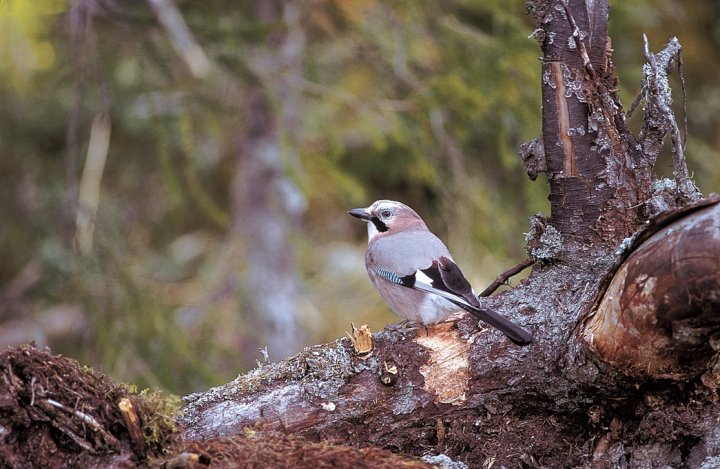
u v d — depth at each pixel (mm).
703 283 5742
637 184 7312
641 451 6707
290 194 16031
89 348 11945
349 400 6855
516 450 6988
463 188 12984
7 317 16094
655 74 7031
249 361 14953
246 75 12500
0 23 11977
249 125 15898
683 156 7203
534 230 7500
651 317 6066
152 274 14609
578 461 6910
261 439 6371
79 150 13711
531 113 11945
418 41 12422
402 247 8984
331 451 6223
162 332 12000
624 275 6207
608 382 6586
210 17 12070
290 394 6836
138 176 16953
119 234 13781
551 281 7254
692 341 6062
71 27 12047
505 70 11852
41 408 5828
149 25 12148
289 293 15930
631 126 14234
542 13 7312
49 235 15797
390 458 6324
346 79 14172
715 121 17312
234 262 15539
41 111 15852
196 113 12656
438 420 6992
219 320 14562
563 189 7379
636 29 14414
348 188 13125
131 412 5934
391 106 12531
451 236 13273
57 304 16234
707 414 6555
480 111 12047
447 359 6969
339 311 17297
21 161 16297
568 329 6863
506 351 6922
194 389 11992
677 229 5918
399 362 6961
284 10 13219
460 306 6992
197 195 12414
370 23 12758
